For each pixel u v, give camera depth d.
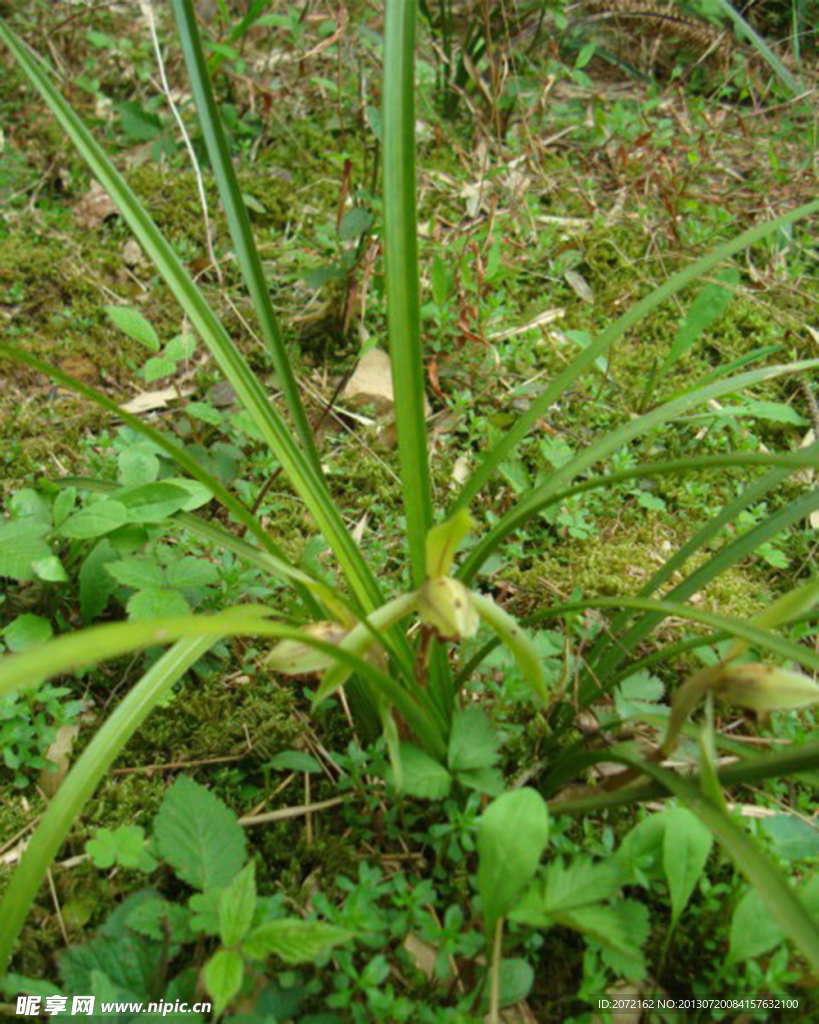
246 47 0.62
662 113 0.58
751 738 0.27
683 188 0.48
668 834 0.21
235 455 0.37
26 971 0.23
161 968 0.21
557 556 0.34
